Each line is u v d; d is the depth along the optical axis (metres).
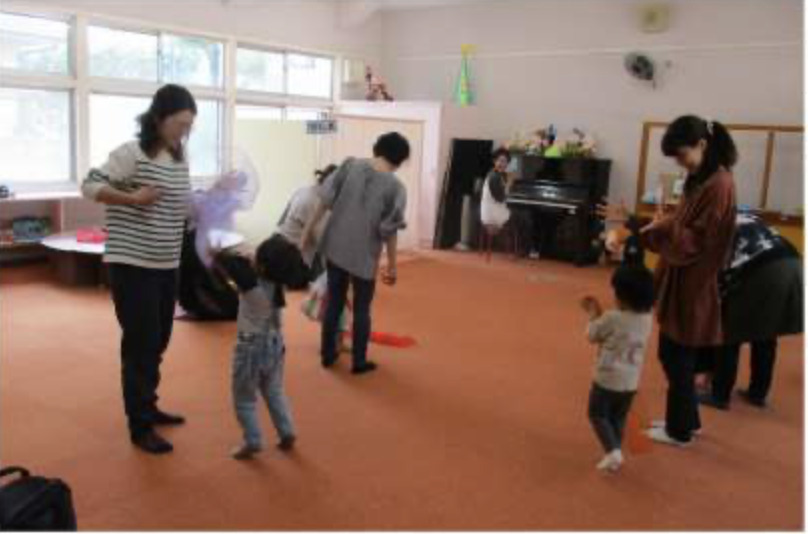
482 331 4.88
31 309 4.96
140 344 2.75
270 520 2.38
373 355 4.20
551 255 8.15
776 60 7.10
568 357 4.36
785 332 3.48
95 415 3.16
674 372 3.05
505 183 7.78
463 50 8.98
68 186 6.80
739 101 7.36
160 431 3.01
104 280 5.63
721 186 2.74
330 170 4.44
